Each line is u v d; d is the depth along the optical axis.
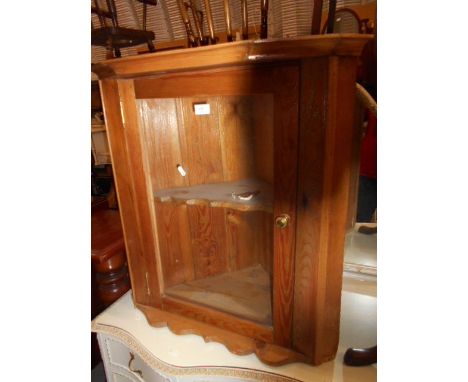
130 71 0.62
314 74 0.49
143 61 0.59
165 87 0.62
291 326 0.66
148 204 0.75
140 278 0.83
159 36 1.01
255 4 0.85
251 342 0.71
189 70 0.58
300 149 0.54
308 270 0.59
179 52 0.54
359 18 0.76
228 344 0.72
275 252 0.63
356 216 0.83
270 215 0.74
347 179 0.55
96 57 1.16
